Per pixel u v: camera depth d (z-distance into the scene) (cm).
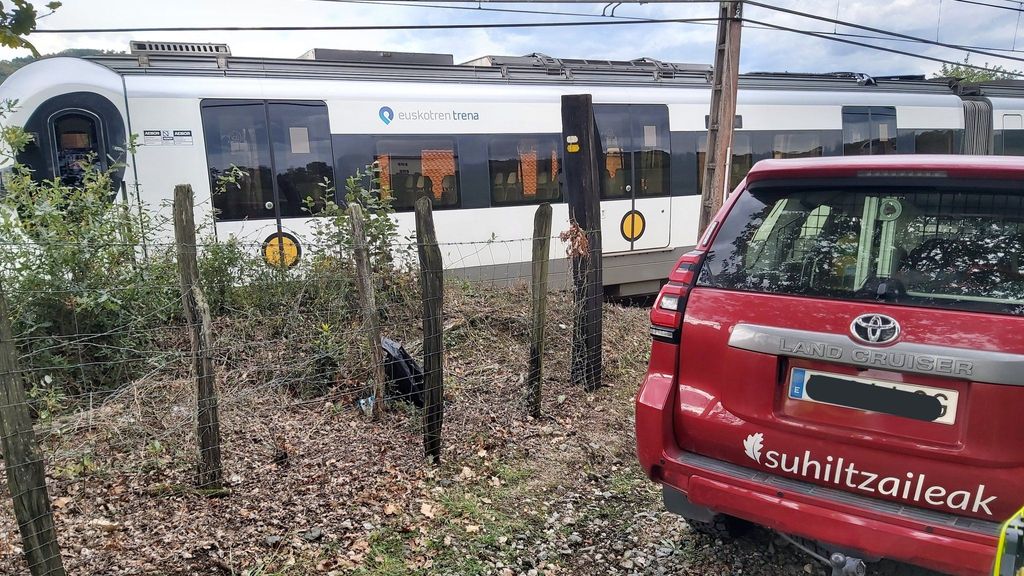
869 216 290
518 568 342
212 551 334
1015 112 1625
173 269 573
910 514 252
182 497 379
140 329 533
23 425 263
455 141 1018
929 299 260
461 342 671
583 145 582
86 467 402
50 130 798
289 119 905
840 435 264
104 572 310
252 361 551
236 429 467
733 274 305
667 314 310
